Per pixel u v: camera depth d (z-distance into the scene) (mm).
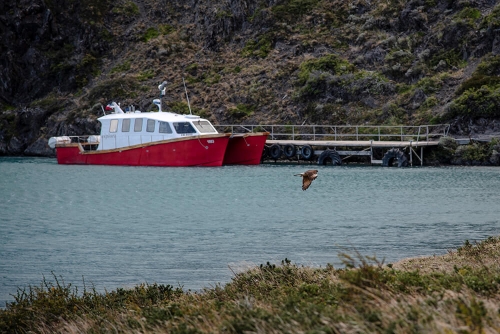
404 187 103625
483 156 126125
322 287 35531
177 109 164750
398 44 157250
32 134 181500
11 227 80688
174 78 177750
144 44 193000
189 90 171875
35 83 193750
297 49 168125
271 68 165875
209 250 63562
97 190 111875
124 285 51344
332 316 26125
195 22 194750
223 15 185125
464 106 131875
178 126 133375
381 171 122938
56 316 36406
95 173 131875
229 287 39531
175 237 71000
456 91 137750
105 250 65125
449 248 60781
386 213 82625
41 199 105188
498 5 151000
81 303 38656
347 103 148875
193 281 51625
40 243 69625
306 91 153250
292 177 118125
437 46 152000
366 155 135000
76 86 189625
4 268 58062
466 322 23750
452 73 145250
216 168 130500
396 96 145250
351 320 25031
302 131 148625
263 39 175875
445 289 30875
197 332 27641
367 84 148750
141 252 63625
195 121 134250
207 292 39906
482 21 149125
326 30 171125
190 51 186375
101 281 52969
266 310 28891
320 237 68375
